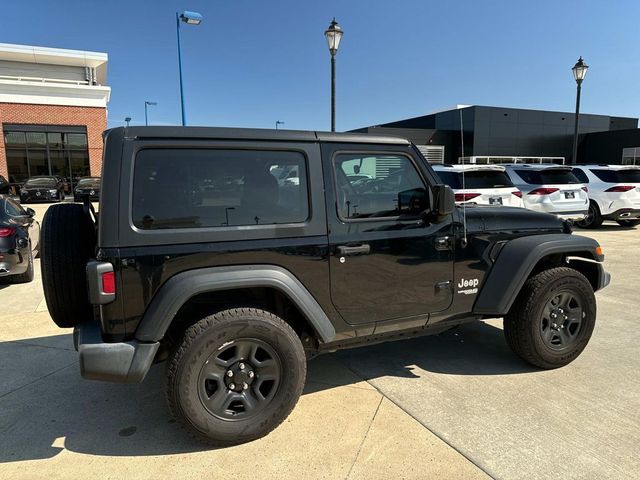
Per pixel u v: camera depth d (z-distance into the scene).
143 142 2.70
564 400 3.38
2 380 3.83
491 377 3.79
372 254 3.19
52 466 2.71
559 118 29.48
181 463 2.73
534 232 3.88
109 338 2.67
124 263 2.61
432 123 30.00
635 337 4.62
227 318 2.79
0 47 27.52
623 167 12.77
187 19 13.20
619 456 2.72
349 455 2.78
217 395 2.82
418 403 3.37
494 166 9.86
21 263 6.73
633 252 9.27
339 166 3.14
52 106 25.67
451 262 3.50
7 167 25.09
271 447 2.87
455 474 2.59
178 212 2.74
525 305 3.72
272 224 2.93
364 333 3.29
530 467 2.64
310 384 3.71
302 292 2.97
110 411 3.33
